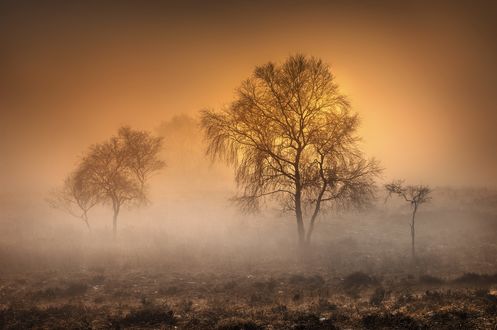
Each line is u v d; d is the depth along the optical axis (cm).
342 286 1744
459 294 1422
